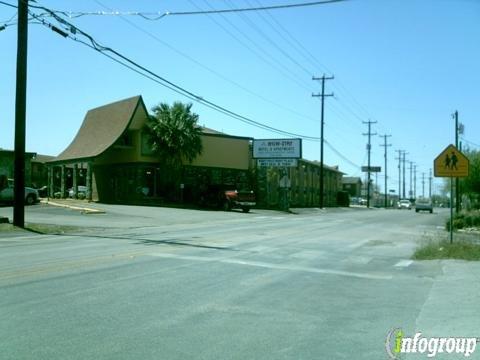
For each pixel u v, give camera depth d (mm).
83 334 6812
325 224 33312
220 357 6043
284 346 6539
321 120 63562
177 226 27875
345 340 6895
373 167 104062
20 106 22328
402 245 20297
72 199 51312
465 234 27656
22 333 6797
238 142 56438
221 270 12367
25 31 22031
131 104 48250
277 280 11352
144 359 5898
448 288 10914
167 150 47531
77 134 56000
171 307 8445
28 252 14906
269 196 60188
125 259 13594
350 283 11375
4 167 48219
